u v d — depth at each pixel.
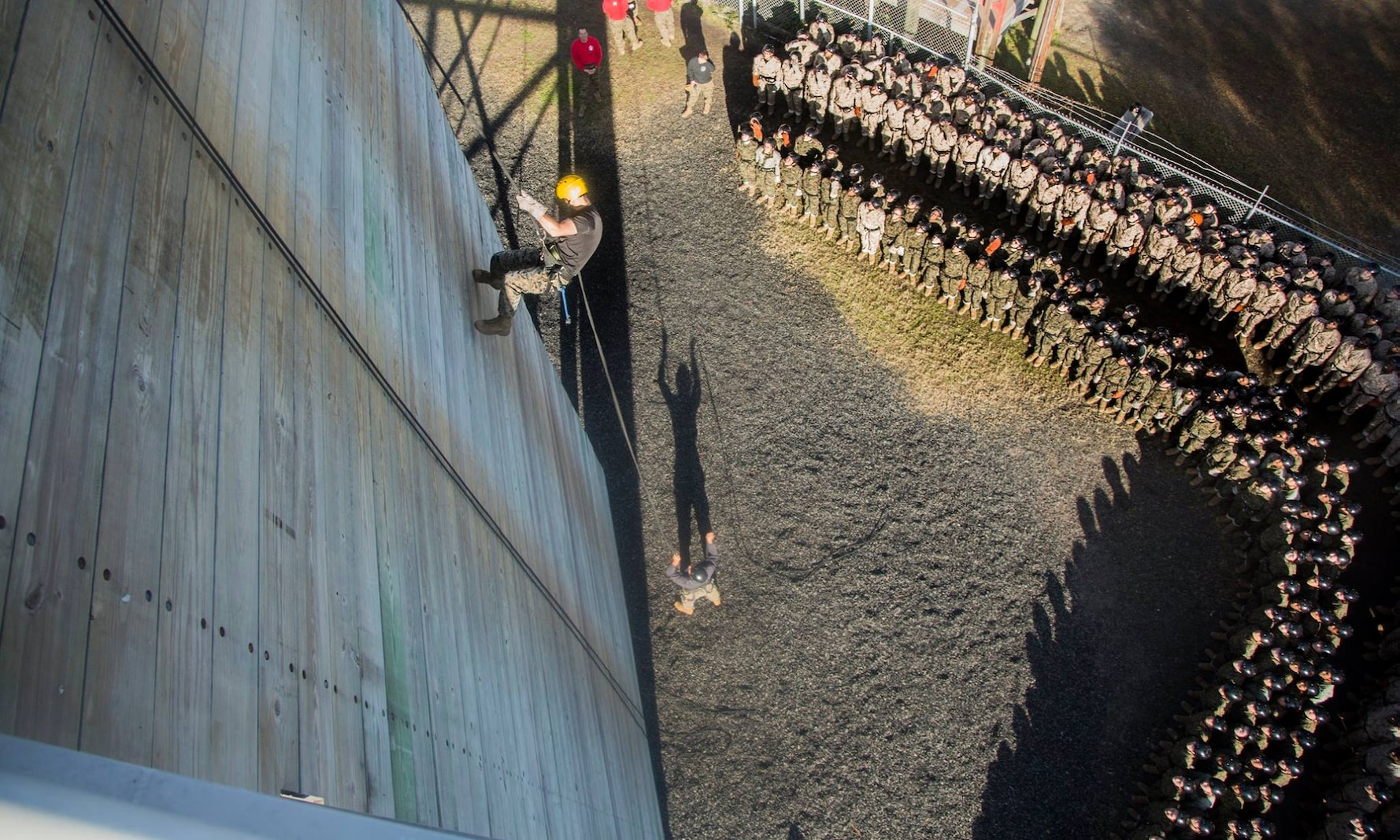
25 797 1.87
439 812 4.87
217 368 3.88
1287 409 13.54
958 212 17.30
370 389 5.50
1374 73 19.50
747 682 12.73
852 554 13.66
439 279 7.44
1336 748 11.84
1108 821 11.56
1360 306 14.41
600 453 14.77
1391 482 14.11
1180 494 14.00
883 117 17.56
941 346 15.69
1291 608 11.95
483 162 18.58
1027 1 19.81
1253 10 20.91
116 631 2.94
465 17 21.30
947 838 11.59
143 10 3.90
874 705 12.45
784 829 11.68
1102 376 14.30
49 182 3.10
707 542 12.48
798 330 16.02
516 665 6.93
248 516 3.85
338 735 4.11
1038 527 13.81
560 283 7.65
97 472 3.02
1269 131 18.70
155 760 2.95
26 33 3.16
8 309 2.79
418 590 5.50
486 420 7.98
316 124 5.61
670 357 15.80
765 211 17.55
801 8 19.61
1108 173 16.02
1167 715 12.22
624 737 10.34
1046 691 12.49
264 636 3.76
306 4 5.89
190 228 3.89
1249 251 14.80
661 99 19.53
